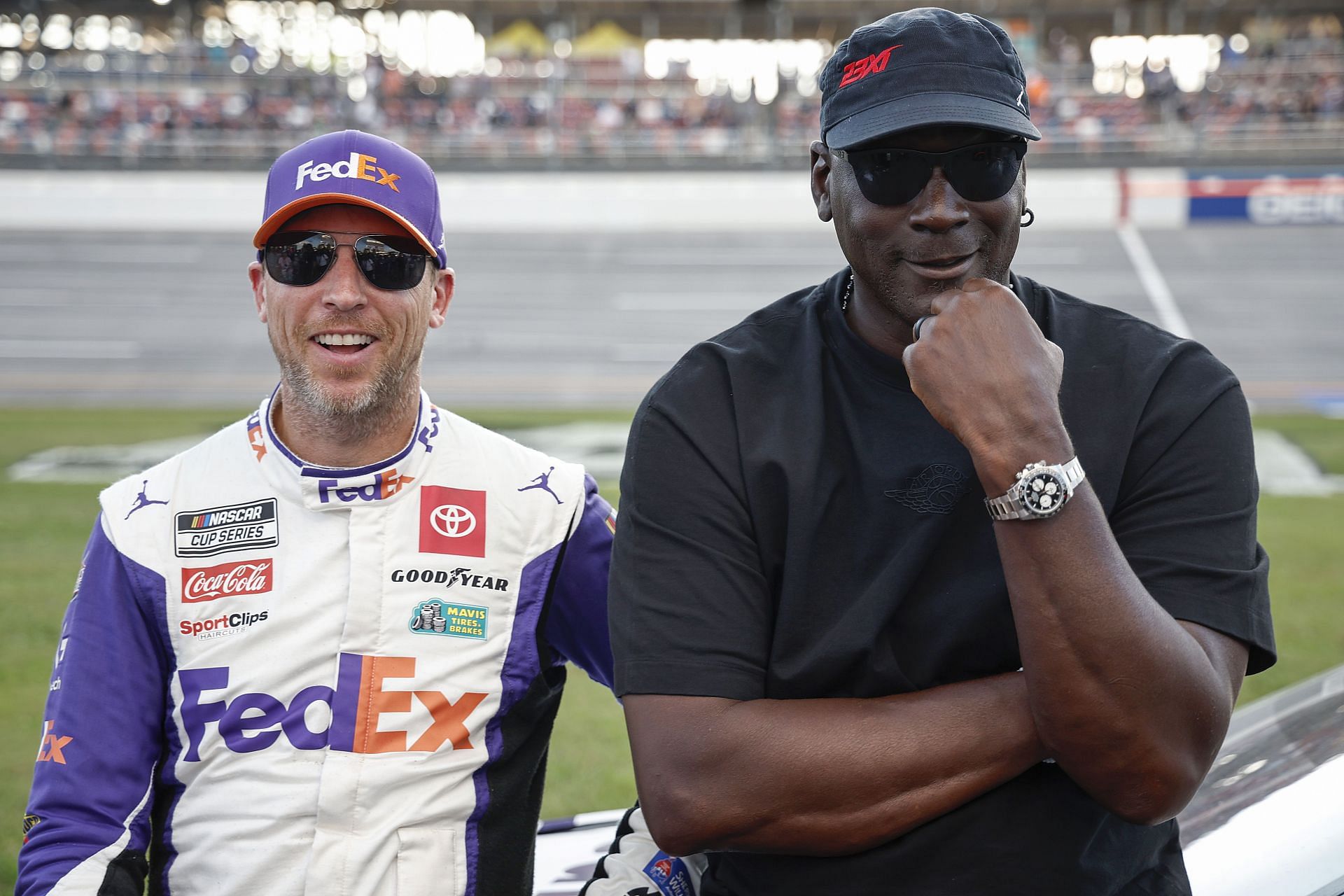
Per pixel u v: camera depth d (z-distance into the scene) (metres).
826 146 1.32
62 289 23.89
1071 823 1.23
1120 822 1.26
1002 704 1.20
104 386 17.44
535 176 31.09
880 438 1.31
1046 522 1.12
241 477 1.62
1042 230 27.58
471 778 1.56
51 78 36.88
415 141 33.00
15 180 29.48
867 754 1.19
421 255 1.59
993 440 1.14
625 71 39.88
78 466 11.06
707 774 1.22
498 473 1.66
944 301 1.21
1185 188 27.56
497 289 23.94
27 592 6.59
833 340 1.37
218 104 35.91
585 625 1.69
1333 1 43.25
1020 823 1.22
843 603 1.28
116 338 20.72
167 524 1.60
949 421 1.18
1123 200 27.78
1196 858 1.41
